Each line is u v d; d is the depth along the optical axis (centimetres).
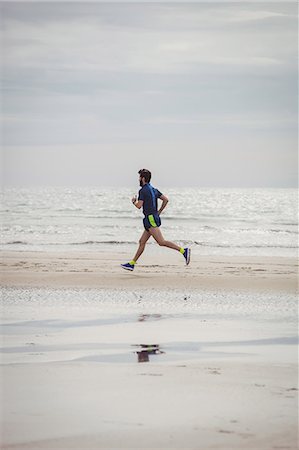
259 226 7381
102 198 16775
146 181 3036
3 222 7581
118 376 1238
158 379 1216
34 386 1159
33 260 3566
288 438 901
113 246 4734
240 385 1173
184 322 1909
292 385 1174
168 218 8506
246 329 1791
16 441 889
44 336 1684
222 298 2397
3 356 1440
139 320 1939
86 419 973
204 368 1314
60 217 8638
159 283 2738
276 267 3366
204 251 4431
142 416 988
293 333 1731
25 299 2348
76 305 2230
